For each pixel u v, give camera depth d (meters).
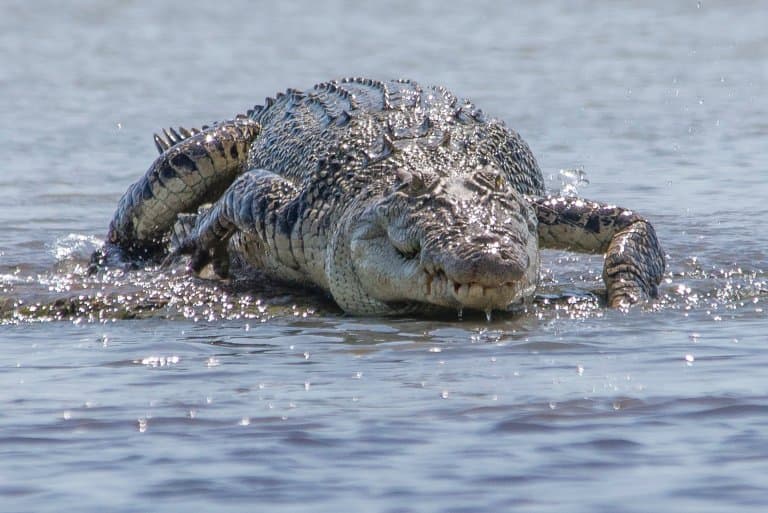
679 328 29.64
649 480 18.94
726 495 18.28
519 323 30.75
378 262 31.23
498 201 30.55
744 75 87.56
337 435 21.30
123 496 18.75
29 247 44.44
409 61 100.25
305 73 95.06
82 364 27.14
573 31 116.88
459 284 28.89
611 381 24.36
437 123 37.56
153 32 124.81
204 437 21.41
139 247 42.84
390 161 34.06
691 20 120.38
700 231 43.62
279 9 143.50
